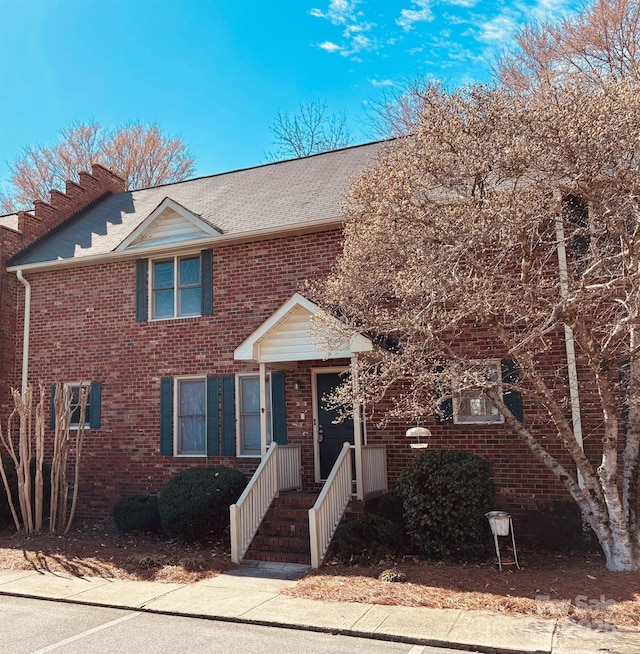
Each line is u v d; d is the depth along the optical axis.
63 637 6.51
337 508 10.02
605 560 8.86
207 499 10.86
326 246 12.68
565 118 7.73
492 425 10.84
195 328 13.62
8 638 6.48
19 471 12.25
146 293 14.20
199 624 6.95
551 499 10.30
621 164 7.77
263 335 11.12
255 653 5.93
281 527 10.37
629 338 9.59
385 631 6.36
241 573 9.12
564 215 9.02
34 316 15.25
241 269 13.41
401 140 10.80
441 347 8.49
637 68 14.94
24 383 15.00
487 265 8.44
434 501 9.23
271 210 13.93
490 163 8.11
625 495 8.48
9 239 15.47
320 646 6.11
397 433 11.53
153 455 13.57
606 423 8.30
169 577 8.94
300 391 12.52
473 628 6.32
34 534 12.06
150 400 13.81
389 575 8.16
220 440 12.99
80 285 14.93
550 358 10.56
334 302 9.83
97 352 14.48
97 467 14.02
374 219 8.78
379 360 10.02
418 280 7.99
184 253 14.08
